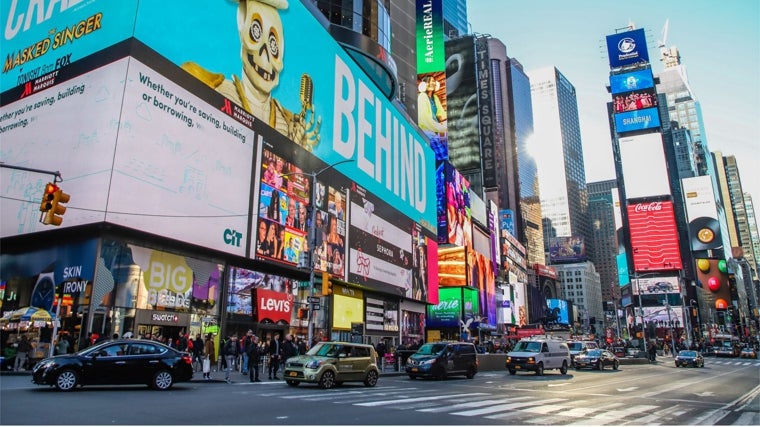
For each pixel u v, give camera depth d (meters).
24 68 29.06
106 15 26.41
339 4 51.19
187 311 27.47
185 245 27.00
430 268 62.50
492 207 109.88
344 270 41.81
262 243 32.19
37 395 14.24
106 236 23.80
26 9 30.52
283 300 35.03
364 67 52.94
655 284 159.88
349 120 45.97
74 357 15.88
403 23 93.44
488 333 91.25
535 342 33.72
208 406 13.10
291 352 24.34
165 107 26.36
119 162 23.67
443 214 79.62
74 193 24.14
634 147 174.38
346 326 43.22
